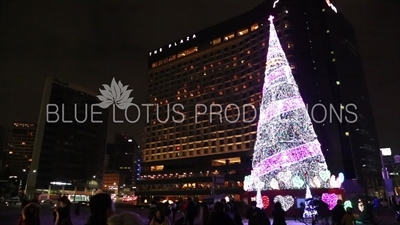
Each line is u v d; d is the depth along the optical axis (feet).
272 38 138.10
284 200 117.60
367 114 362.94
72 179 463.42
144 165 392.88
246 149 311.88
